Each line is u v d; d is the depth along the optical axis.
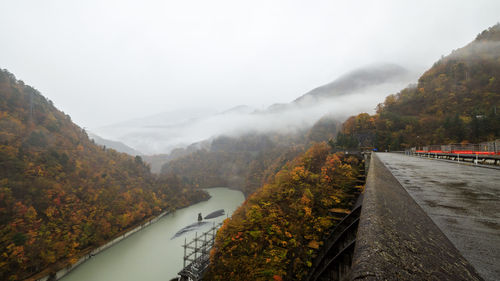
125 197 114.19
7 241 63.91
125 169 152.50
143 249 77.25
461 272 1.19
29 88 162.88
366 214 2.08
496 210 3.14
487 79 158.62
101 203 100.00
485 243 1.86
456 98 153.75
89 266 67.25
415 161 17.55
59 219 80.38
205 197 165.12
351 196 49.31
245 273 39.41
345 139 114.12
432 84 181.00
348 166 62.06
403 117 143.38
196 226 98.88
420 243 1.56
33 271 61.59
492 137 96.50
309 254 37.53
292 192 58.38
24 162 96.12
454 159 22.70
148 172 180.38
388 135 125.31
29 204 79.62
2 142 100.69
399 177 7.52
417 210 2.90
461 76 175.50
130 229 95.12
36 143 118.75
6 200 74.94
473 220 2.67
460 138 105.38
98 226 84.12
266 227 47.47
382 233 1.49
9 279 57.88
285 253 40.03
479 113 119.12
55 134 138.75
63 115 175.25
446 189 5.07
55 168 105.12
